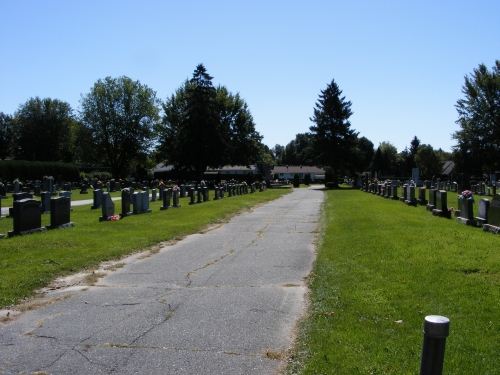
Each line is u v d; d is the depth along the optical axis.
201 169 57.66
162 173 77.31
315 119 62.06
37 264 9.04
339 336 5.12
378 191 37.00
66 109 85.56
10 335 5.58
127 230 14.09
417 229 12.80
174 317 6.18
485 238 11.02
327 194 39.97
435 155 83.69
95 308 6.63
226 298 7.07
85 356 4.94
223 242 12.64
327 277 8.06
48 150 83.50
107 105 66.19
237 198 32.78
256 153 72.25
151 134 68.25
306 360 4.70
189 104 56.19
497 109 55.62
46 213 19.39
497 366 4.25
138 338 5.43
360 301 6.32
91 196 35.41
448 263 8.19
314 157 63.12
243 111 71.12
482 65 57.03
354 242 11.18
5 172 49.34
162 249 11.58
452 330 5.09
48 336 5.53
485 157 58.16
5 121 92.56
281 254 10.73
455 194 33.56
